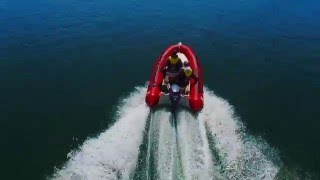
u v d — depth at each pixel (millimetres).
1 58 15656
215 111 11789
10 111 12203
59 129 11336
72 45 16969
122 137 10312
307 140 10883
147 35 18141
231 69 15031
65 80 14070
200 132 10375
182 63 12016
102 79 14125
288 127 11453
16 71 14664
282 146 10523
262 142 10555
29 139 10922
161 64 12922
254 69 15055
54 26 18859
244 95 13141
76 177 9086
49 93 13234
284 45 17234
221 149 9820
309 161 10016
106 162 9414
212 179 8641
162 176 8617
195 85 11789
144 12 20828
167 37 17953
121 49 16688
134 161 9266
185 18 20094
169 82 11797
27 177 9508
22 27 18656
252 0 22672
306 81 14227
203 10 21156
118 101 12648
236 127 11109
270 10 21172
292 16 20391
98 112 12086
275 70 15008
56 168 9680
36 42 17156
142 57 15984
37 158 10156
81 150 10148
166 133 10188
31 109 12336
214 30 18719
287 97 13117
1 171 9727
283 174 9352
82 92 13281
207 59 15844
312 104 12711
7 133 11180
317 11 21031
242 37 18016
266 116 11953
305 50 16781
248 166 9352
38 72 14625
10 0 22141
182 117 10945
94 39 17625
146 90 13258
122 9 21188
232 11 21047
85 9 21062
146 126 10617
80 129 11281
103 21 19594
